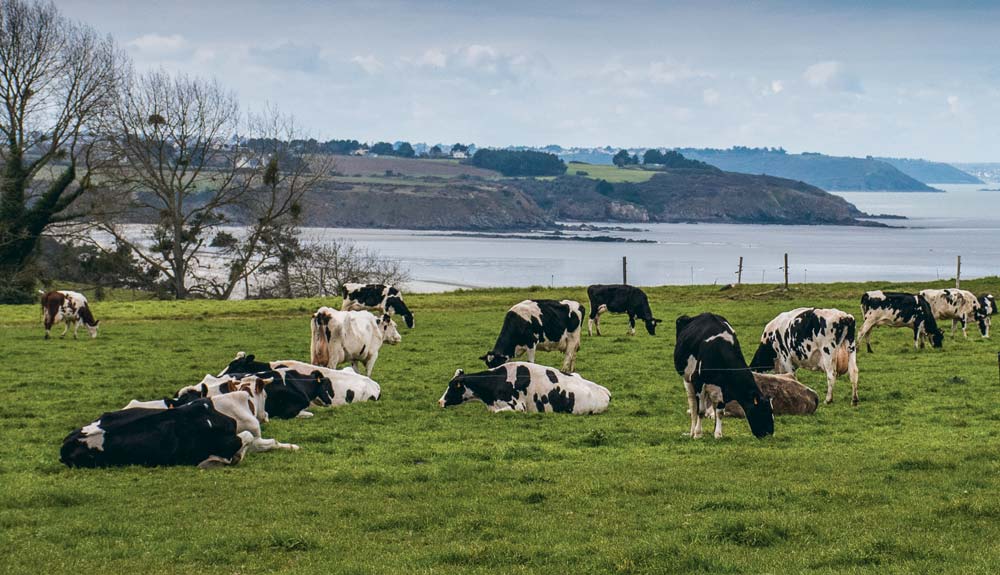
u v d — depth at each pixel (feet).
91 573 37.70
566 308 91.66
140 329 132.67
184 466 56.13
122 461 55.72
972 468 54.70
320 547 41.42
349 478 53.47
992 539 41.04
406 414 74.95
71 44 224.33
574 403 75.56
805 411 73.56
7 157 219.00
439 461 58.65
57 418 71.97
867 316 109.60
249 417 60.39
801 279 482.28
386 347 114.11
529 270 544.62
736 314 142.10
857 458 58.08
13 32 212.23
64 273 257.55
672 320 139.23
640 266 590.96
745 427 69.56
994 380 87.92
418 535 43.34
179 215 243.60
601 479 52.80
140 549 40.83
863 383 87.15
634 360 103.30
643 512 46.39
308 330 132.36
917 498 48.06
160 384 88.53
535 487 51.44
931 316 108.99
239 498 49.16
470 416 74.38
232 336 125.49
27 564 38.68
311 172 256.93
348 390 78.79
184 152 242.17
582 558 39.37
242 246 253.03
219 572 37.99
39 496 48.42
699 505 47.03
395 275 268.41
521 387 76.89
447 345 116.26
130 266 259.39
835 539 41.39
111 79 226.38
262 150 254.27
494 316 147.43
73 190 240.94
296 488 51.26
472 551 39.68
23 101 217.36
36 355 107.34
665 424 71.00
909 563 37.76
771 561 38.58
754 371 81.05
